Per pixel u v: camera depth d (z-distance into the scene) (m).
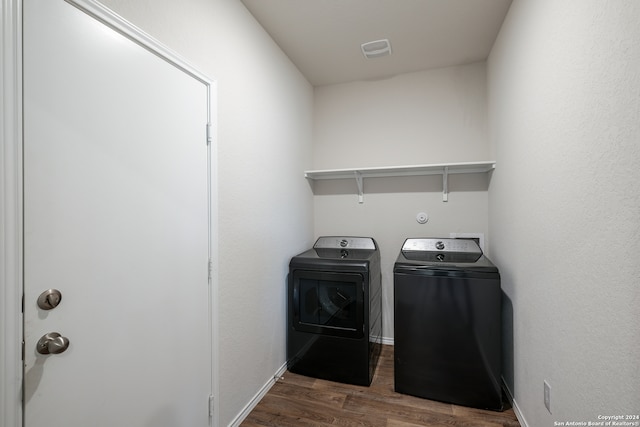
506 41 1.88
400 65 2.56
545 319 1.33
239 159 1.71
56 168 0.85
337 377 2.09
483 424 1.65
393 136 2.75
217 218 1.51
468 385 1.80
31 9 0.79
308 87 2.85
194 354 1.37
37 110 0.80
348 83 2.88
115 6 1.01
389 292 2.76
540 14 1.36
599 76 0.93
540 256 1.38
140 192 1.11
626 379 0.82
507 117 1.87
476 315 1.78
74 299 0.90
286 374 2.21
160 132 1.19
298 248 2.56
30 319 0.79
